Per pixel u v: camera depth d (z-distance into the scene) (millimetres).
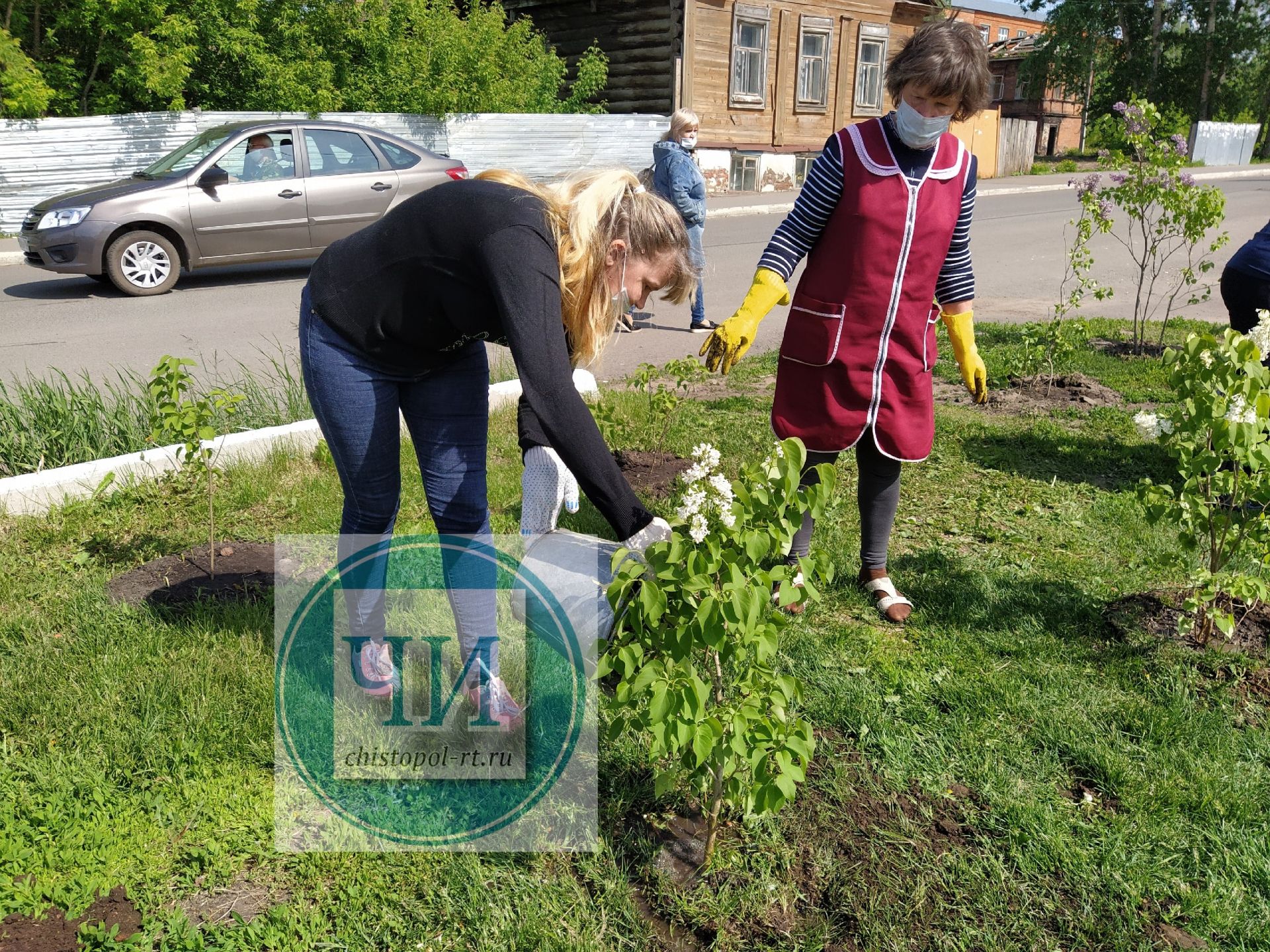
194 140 10984
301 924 2162
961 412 6340
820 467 2195
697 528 2025
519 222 2146
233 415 5199
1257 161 41656
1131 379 7051
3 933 2084
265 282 11086
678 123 8062
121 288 9938
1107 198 7559
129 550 3945
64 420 4770
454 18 18062
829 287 3244
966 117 3053
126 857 2307
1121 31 41875
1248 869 2379
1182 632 3262
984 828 2521
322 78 16422
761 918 2234
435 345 2473
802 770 2146
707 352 3246
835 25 22938
